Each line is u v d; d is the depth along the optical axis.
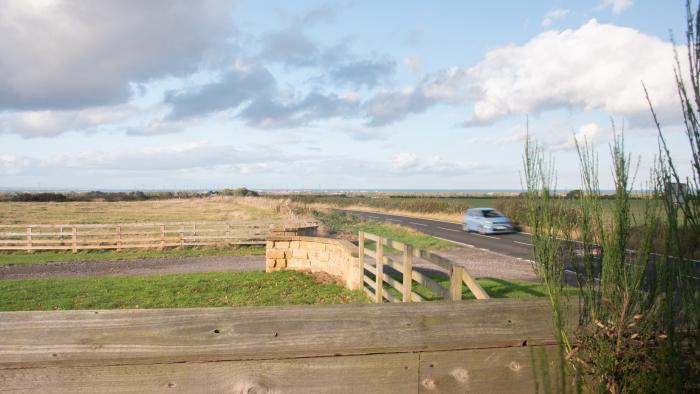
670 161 1.86
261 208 45.28
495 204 30.09
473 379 2.06
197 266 16.22
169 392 1.82
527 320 2.13
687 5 1.76
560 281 2.20
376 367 1.97
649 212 2.05
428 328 2.03
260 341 1.87
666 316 1.88
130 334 1.79
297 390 1.90
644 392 1.92
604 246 2.08
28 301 9.85
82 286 11.60
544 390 2.11
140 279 12.64
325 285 11.25
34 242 20.78
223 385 1.85
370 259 14.73
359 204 64.31
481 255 15.84
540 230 2.26
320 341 1.91
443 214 40.25
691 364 1.86
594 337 2.05
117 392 1.78
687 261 1.80
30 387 1.75
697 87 1.72
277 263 13.64
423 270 12.16
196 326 1.83
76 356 1.75
